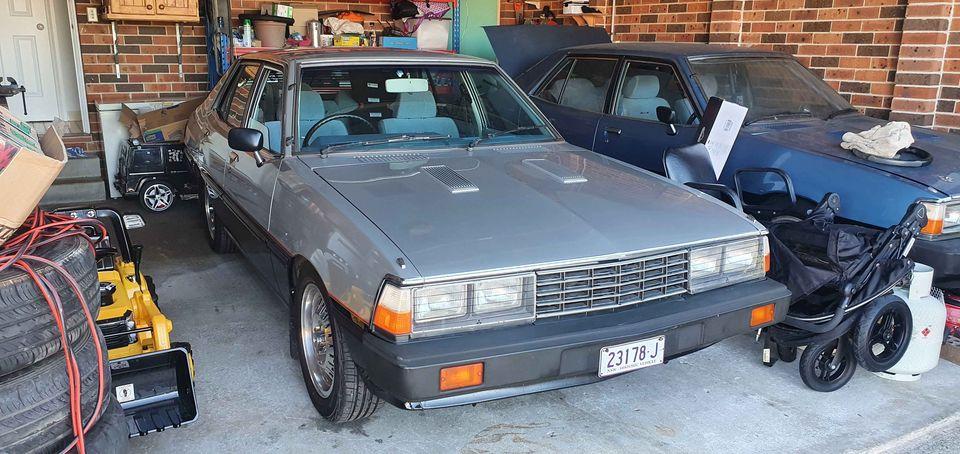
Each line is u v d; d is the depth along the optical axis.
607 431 3.12
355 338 2.55
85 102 7.13
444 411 3.26
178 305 4.39
